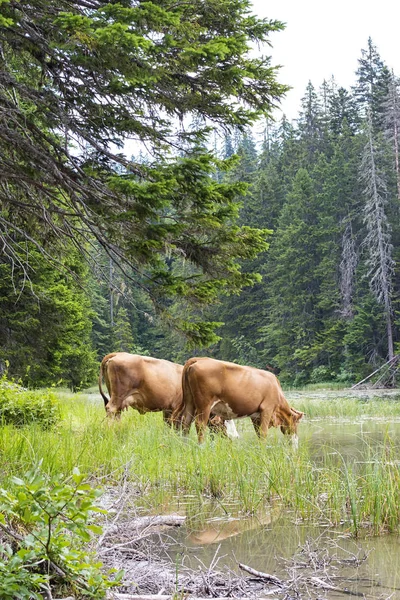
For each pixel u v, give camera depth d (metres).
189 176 7.65
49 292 20.06
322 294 46.62
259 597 4.00
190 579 4.23
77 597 3.55
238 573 4.46
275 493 7.01
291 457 7.81
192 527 5.76
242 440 9.52
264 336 50.59
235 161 8.16
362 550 5.05
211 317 51.50
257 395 10.45
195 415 10.34
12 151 8.15
